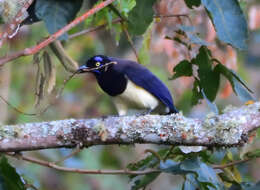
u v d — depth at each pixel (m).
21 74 15.70
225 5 8.53
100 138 8.61
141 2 9.31
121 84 11.08
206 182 8.59
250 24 14.78
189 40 10.45
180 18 11.58
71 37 11.08
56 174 16.89
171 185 17.89
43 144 8.58
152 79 11.25
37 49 7.68
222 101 18.86
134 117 8.77
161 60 17.52
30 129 8.57
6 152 8.57
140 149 17.50
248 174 16.02
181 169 8.59
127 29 10.95
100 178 17.14
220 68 10.07
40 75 9.87
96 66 11.03
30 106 15.34
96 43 17.20
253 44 21.77
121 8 10.60
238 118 8.55
